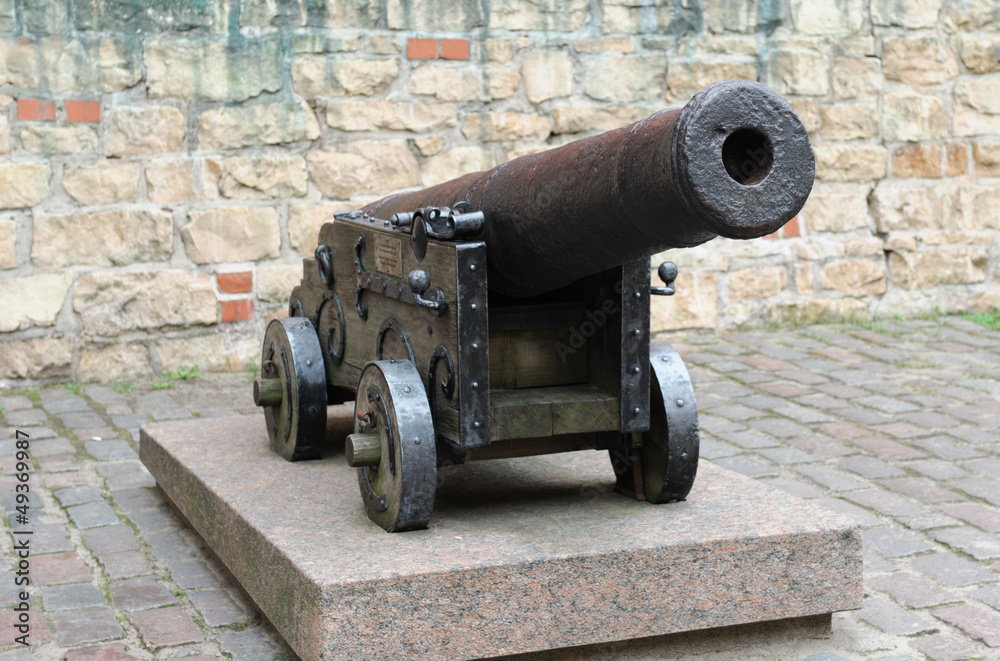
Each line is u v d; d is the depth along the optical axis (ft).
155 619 10.11
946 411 16.99
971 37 23.66
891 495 13.28
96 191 18.71
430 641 8.64
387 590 8.48
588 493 10.94
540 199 8.97
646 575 9.16
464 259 9.39
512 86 21.04
